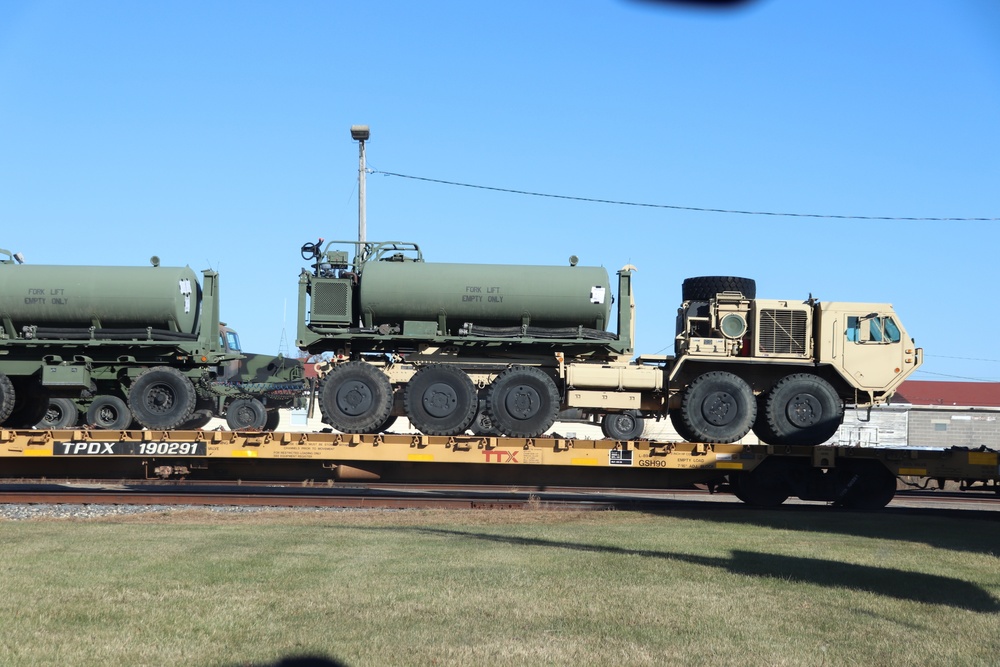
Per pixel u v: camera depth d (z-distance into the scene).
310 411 18.55
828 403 17.22
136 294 17.98
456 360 17.97
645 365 18.00
